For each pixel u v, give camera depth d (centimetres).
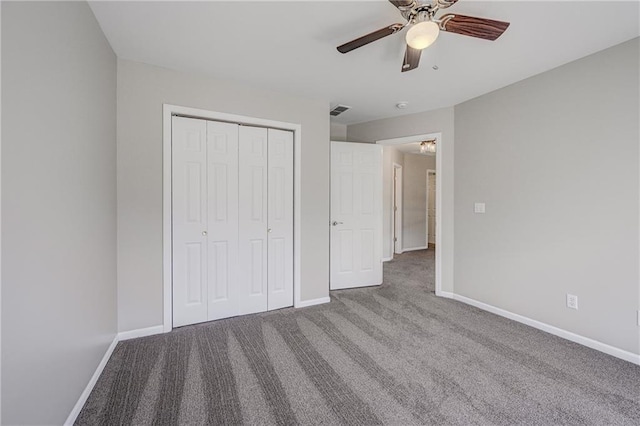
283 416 145
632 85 195
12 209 95
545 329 246
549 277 244
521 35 192
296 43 204
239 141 277
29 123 105
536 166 252
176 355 204
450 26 154
